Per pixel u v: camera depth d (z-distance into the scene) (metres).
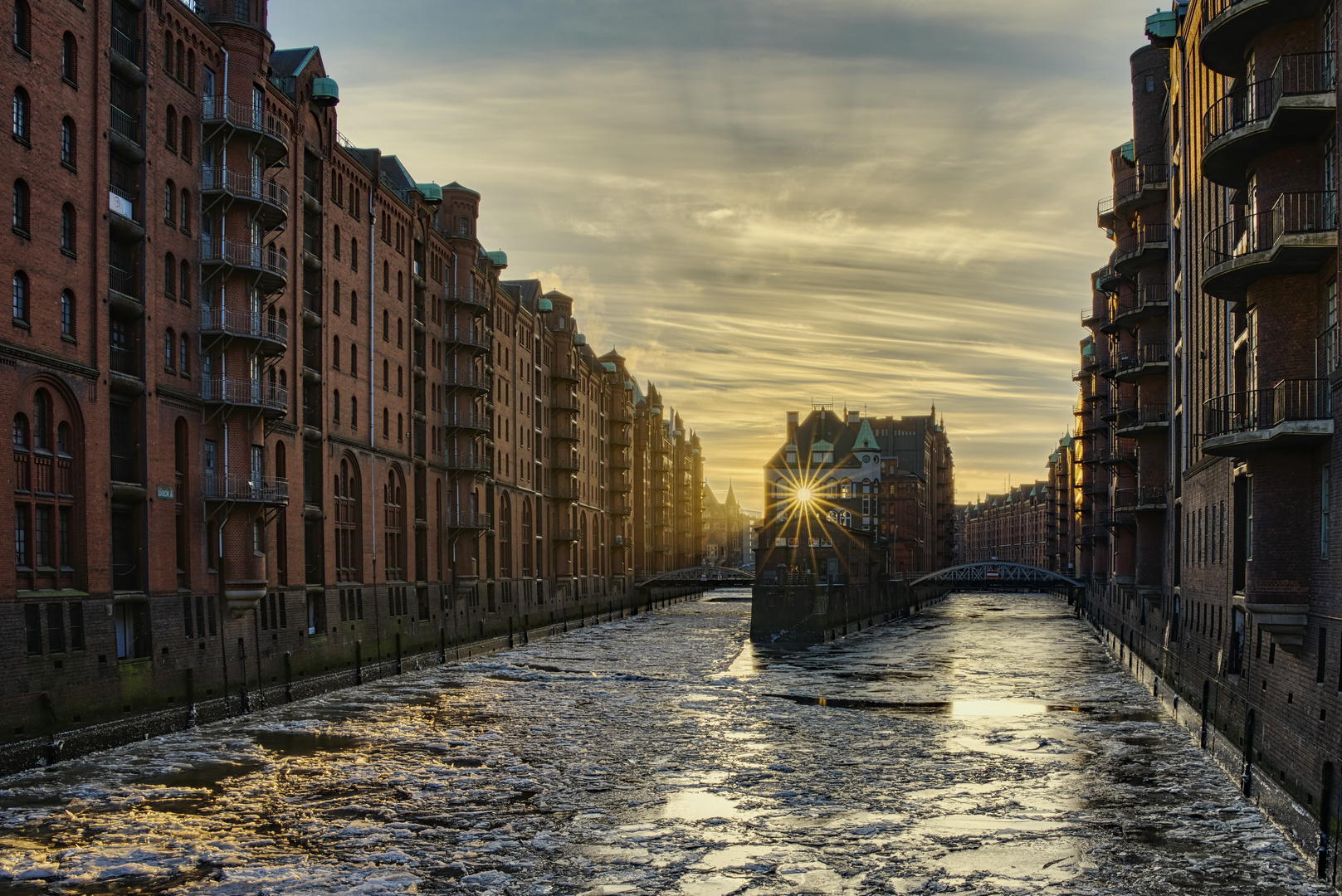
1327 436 25.64
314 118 58.75
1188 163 49.53
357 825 27.92
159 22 44.16
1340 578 24.17
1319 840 23.89
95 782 32.34
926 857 25.47
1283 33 27.27
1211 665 40.09
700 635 98.06
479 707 48.81
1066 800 30.94
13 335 34.97
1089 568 144.00
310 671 55.00
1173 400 55.41
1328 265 26.31
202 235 47.50
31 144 36.03
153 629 41.72
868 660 72.62
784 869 24.61
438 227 84.06
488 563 90.12
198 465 46.31
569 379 114.06
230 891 22.72
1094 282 99.62
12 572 34.22
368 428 66.00
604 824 28.28
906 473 181.50
